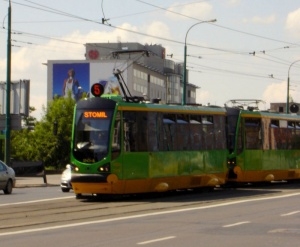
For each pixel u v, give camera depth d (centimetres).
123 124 2991
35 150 8169
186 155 3356
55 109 8169
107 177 2933
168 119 3247
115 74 3238
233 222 2120
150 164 3103
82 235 1788
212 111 3603
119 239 1706
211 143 3575
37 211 2484
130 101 3088
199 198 3175
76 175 2980
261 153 4056
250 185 4275
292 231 1886
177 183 3297
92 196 3231
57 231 1881
